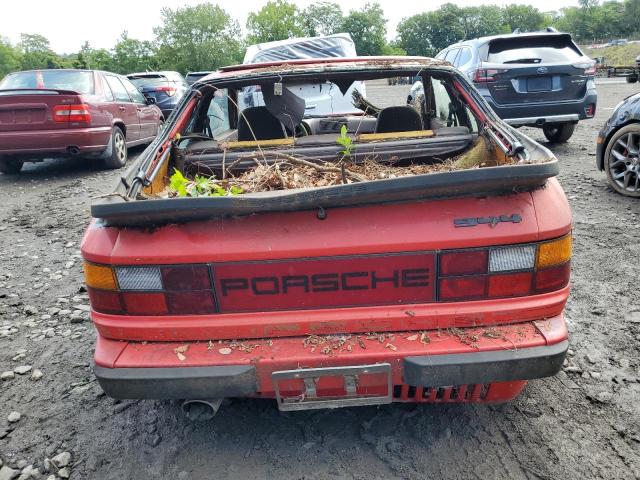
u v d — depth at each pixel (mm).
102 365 1943
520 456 2137
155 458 2244
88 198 6812
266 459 2199
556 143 8547
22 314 3672
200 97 3205
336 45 9062
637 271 3719
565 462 2098
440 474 2070
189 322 1939
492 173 1720
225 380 1868
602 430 2260
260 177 2584
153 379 1877
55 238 5312
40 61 76312
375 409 2461
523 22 119875
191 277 1893
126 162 9156
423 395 2139
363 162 3039
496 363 1829
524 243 1852
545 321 1950
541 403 2447
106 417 2535
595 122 10758
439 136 3137
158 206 1750
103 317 2004
